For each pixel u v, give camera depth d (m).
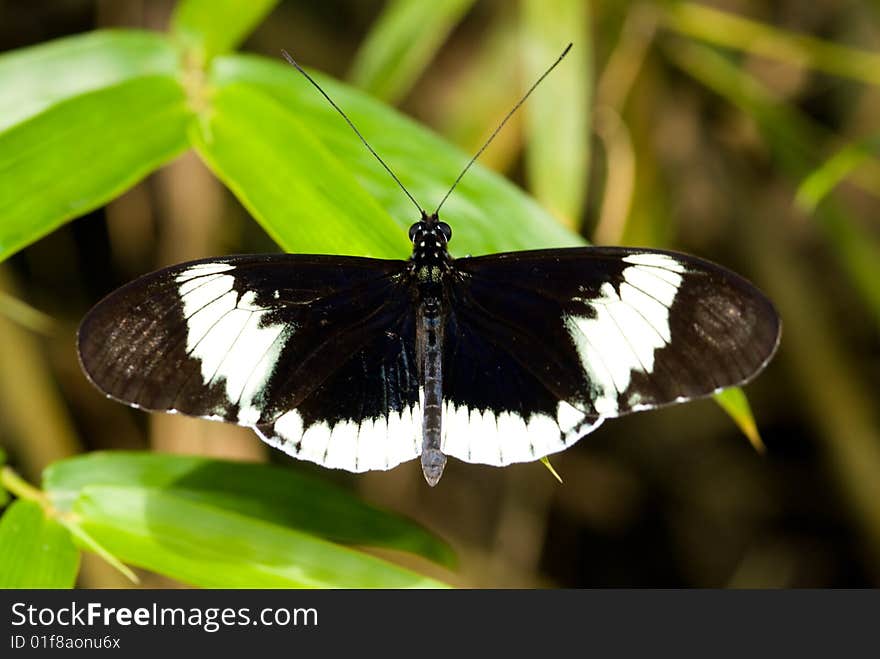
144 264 0.45
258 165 0.35
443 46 0.46
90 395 0.45
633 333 0.35
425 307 0.35
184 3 0.36
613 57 0.41
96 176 0.35
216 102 0.36
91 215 0.45
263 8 0.36
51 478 0.36
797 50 0.41
